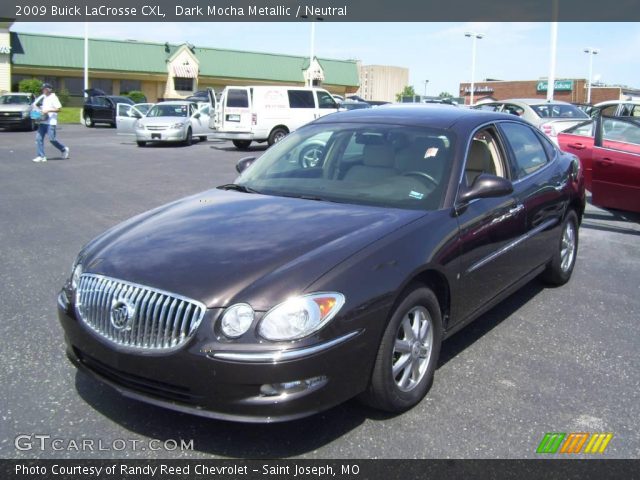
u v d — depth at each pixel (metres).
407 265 3.49
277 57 58.97
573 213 6.11
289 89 21.47
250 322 3.03
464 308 4.17
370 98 85.31
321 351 3.05
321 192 4.39
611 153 8.61
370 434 3.42
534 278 6.03
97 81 51.56
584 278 6.43
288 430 3.45
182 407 3.13
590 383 4.07
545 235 5.42
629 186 8.49
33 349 4.43
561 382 4.07
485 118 5.00
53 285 5.90
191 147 21.86
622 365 4.36
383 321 3.33
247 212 4.02
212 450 3.27
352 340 3.18
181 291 3.14
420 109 5.14
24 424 3.46
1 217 8.98
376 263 3.38
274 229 3.69
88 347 3.38
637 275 6.59
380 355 3.39
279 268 3.23
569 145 9.54
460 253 3.97
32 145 20.95
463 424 3.54
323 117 5.41
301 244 3.46
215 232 3.70
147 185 12.11
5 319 4.99
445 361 4.36
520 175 5.11
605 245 7.94
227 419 3.06
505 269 4.68
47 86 15.91
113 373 3.32
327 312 3.11
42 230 8.19
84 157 17.34
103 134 27.61
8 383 3.92
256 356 2.97
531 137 5.65
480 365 4.30
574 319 5.23
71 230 8.21
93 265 3.55
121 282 3.30
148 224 3.99
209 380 3.02
